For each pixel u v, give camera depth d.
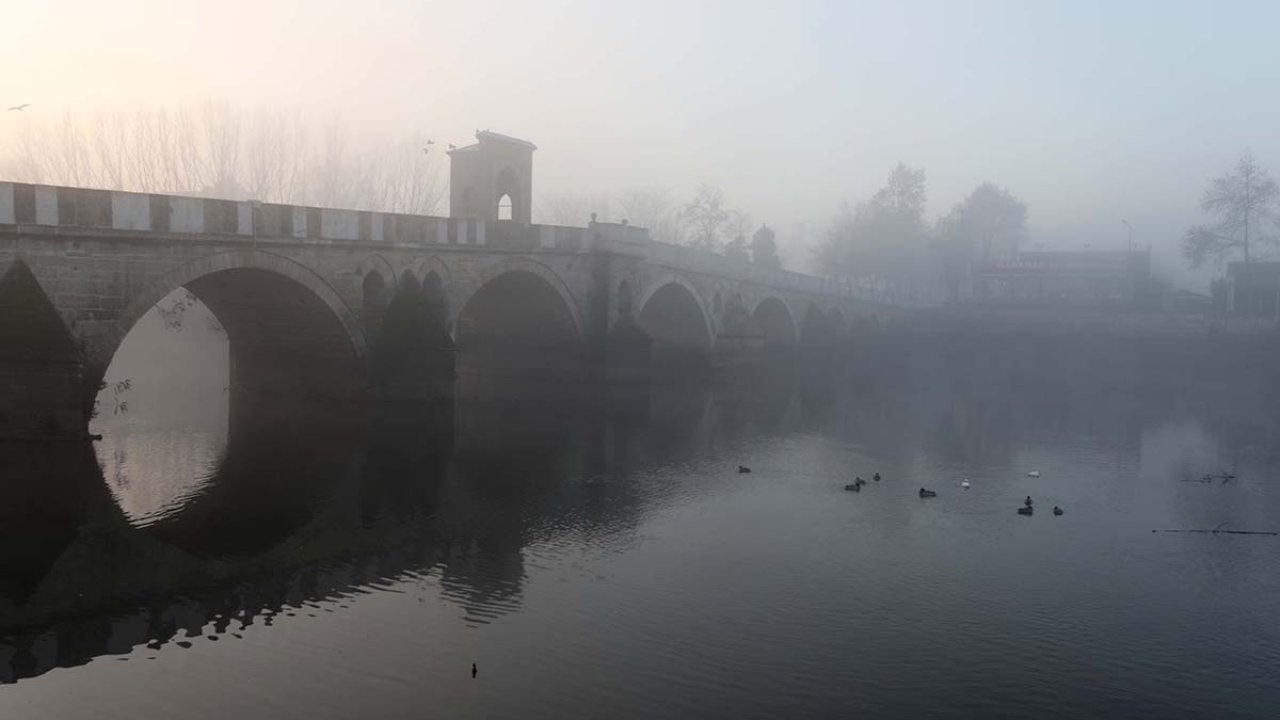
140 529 27.03
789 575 24.88
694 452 41.78
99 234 33.53
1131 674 19.27
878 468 39.44
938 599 23.33
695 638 20.42
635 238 64.12
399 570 24.36
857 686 18.33
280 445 38.88
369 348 46.28
